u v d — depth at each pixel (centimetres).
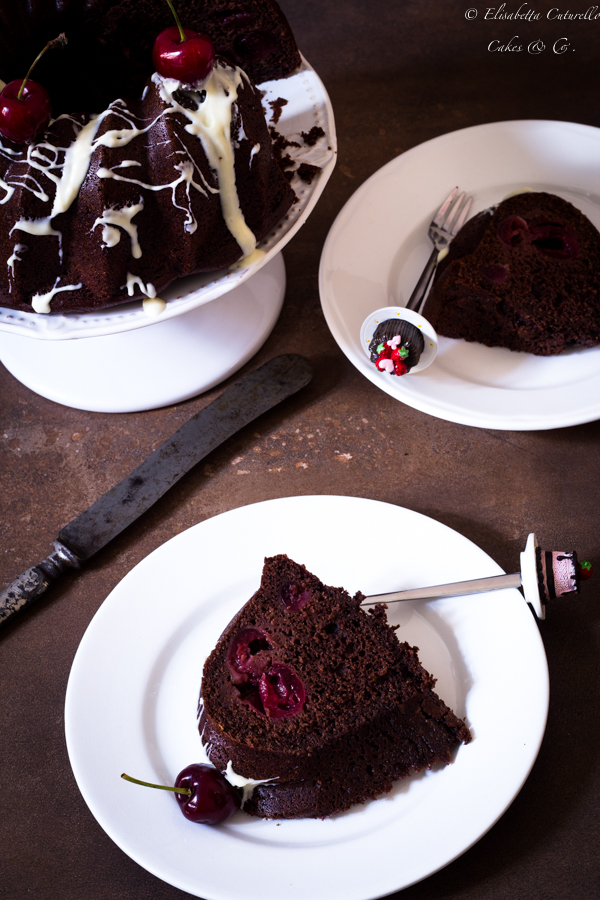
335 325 83
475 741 71
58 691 77
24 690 77
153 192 76
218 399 84
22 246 76
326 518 77
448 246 88
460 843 69
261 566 77
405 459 83
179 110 76
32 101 74
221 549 77
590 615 77
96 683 74
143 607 76
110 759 72
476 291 84
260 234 80
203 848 70
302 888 68
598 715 75
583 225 87
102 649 75
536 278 84
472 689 73
